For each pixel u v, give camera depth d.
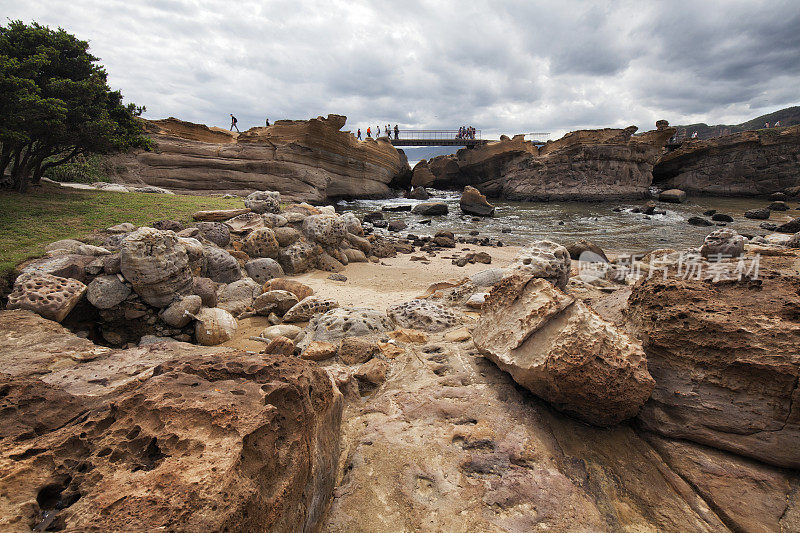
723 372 3.51
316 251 13.02
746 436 3.28
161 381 2.40
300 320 7.71
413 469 3.04
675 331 3.86
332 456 2.85
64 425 2.28
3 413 2.23
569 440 3.53
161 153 28.75
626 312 4.79
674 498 2.95
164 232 7.19
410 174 57.81
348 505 2.72
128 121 16.23
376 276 12.48
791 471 3.11
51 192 14.94
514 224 28.61
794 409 3.12
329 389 3.00
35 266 6.90
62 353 4.15
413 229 26.20
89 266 7.09
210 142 32.31
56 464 1.94
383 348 5.38
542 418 3.72
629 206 38.81
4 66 11.40
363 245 15.82
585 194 43.31
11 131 11.47
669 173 51.47
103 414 2.20
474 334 4.96
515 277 4.72
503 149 48.34
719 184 46.53
